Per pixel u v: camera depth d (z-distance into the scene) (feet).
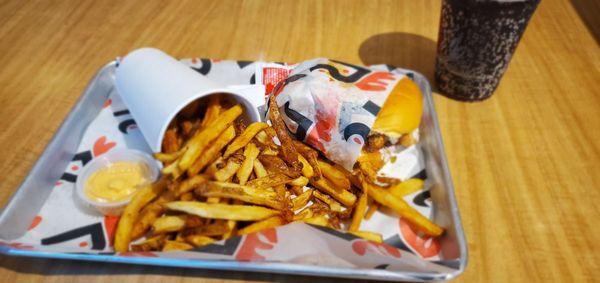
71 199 1.01
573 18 1.74
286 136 1.01
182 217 0.89
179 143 1.11
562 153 1.18
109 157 1.07
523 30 1.15
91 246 0.92
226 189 0.89
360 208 0.95
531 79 1.43
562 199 1.06
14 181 1.05
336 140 1.05
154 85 1.05
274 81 1.24
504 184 1.09
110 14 1.69
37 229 0.94
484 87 1.28
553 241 0.96
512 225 0.99
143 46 1.52
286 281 0.87
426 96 1.23
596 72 1.47
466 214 1.02
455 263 0.81
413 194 1.05
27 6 1.72
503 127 1.26
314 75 1.10
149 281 0.86
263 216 0.89
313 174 1.01
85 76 1.39
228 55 1.49
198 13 1.71
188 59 1.34
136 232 0.91
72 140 1.11
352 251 0.86
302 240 0.86
